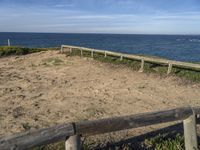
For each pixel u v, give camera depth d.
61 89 12.45
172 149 5.48
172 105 9.76
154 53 58.31
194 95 11.21
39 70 18.80
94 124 3.95
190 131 4.74
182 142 5.80
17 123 7.73
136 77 15.20
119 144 6.15
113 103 9.99
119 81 14.21
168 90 12.12
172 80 14.08
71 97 10.89
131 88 12.57
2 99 10.60
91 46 88.69
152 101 10.30
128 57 18.97
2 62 24.52
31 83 14.02
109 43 116.38
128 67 18.14
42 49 33.25
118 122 4.14
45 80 14.84
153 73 15.93
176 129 7.07
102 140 6.35
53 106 9.54
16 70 19.16
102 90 12.18
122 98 10.75
